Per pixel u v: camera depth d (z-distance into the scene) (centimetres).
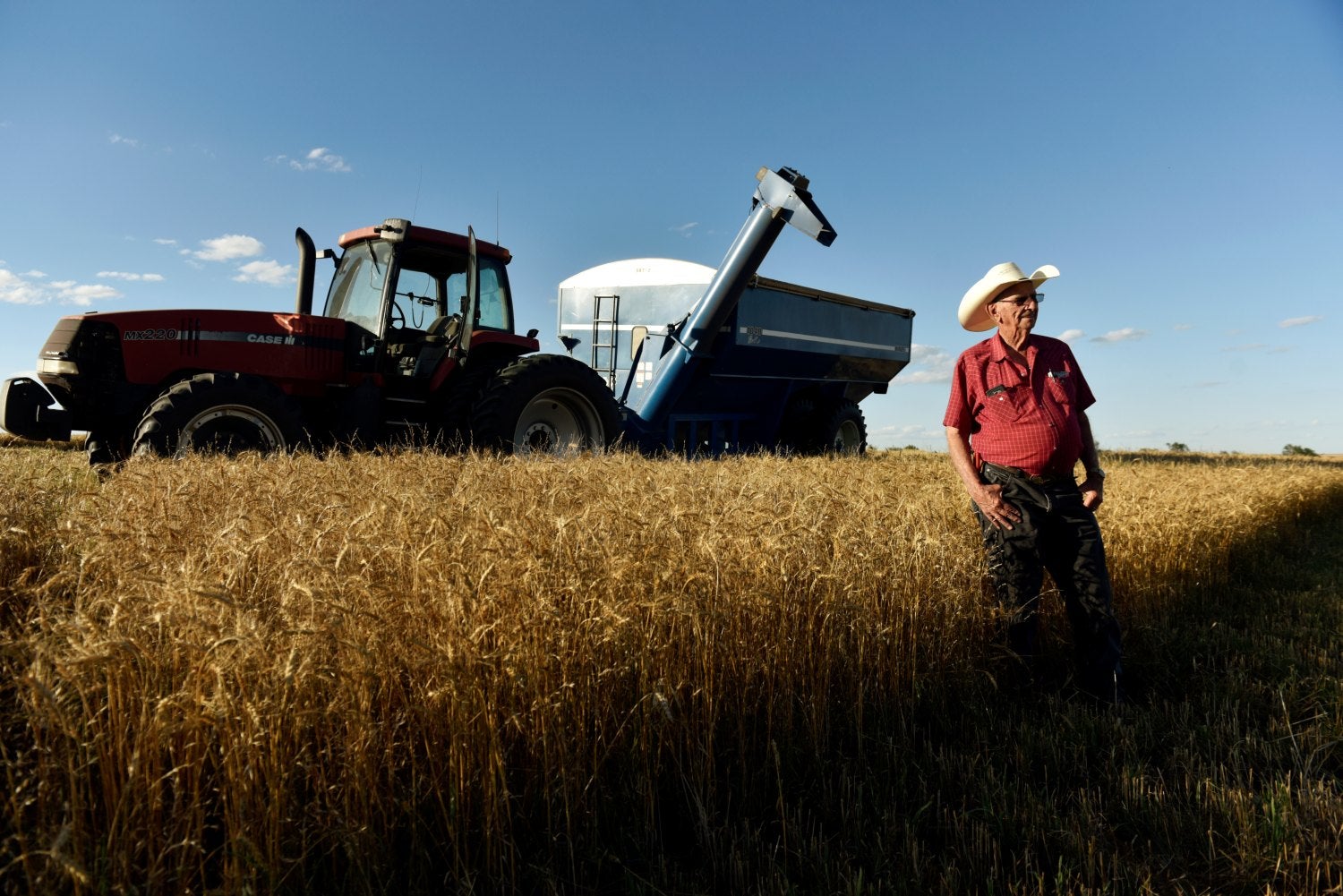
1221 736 338
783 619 315
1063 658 437
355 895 209
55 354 691
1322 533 1078
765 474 648
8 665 220
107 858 183
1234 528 727
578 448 884
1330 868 243
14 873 185
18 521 368
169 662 209
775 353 1245
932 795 291
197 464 520
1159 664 432
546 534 292
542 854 242
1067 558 394
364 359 796
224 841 208
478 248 865
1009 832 265
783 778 300
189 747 198
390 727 234
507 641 246
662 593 277
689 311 1139
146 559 265
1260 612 562
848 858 247
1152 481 906
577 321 1229
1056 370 386
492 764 231
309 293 865
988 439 393
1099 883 243
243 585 249
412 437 793
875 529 387
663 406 1104
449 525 293
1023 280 384
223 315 736
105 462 741
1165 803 281
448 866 230
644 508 357
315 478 468
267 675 204
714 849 250
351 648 212
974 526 468
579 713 254
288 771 207
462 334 812
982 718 353
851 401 1540
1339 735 336
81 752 193
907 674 361
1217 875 249
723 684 299
